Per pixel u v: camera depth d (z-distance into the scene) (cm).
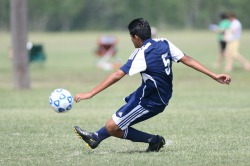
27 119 3756
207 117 3781
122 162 2350
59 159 2445
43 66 9112
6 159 2462
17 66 5884
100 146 2770
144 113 2425
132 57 2392
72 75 7531
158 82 2388
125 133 2491
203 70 2430
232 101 4775
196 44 15725
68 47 14950
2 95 5359
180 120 3656
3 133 3186
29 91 5719
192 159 2403
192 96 5188
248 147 2686
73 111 4216
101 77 7288
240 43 15825
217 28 8406
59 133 3184
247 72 7675
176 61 2450
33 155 2548
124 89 5900
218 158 2420
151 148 2575
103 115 3972
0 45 15962
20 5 5812
